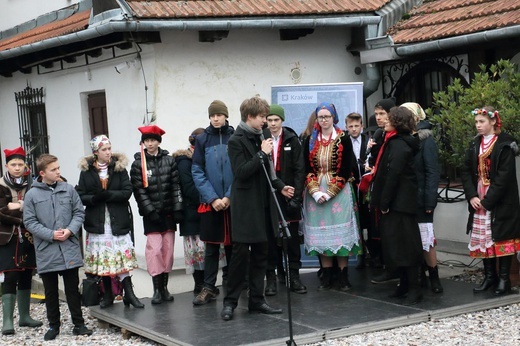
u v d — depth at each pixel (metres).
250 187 6.88
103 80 10.28
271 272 7.84
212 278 7.67
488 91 7.73
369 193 8.09
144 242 9.52
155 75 9.23
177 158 7.87
